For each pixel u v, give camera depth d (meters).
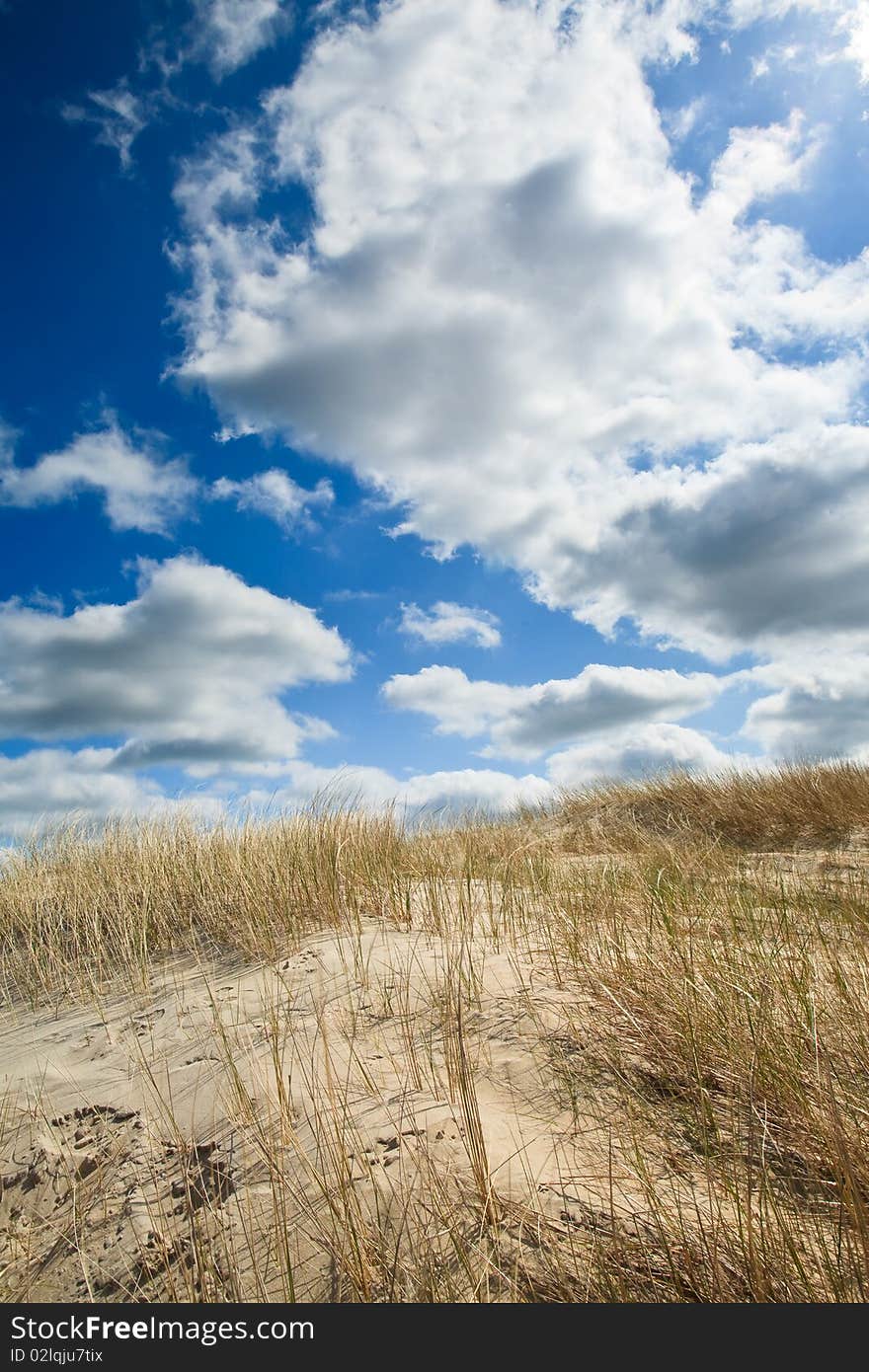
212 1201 2.47
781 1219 2.05
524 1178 2.33
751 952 3.78
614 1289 1.92
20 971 5.26
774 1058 2.83
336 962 4.16
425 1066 3.02
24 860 7.28
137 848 7.04
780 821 9.50
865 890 5.10
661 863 6.01
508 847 7.28
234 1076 3.03
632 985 3.51
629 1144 2.51
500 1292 1.96
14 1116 3.20
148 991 4.41
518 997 3.54
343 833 6.39
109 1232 2.45
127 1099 3.17
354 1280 2.03
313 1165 2.48
